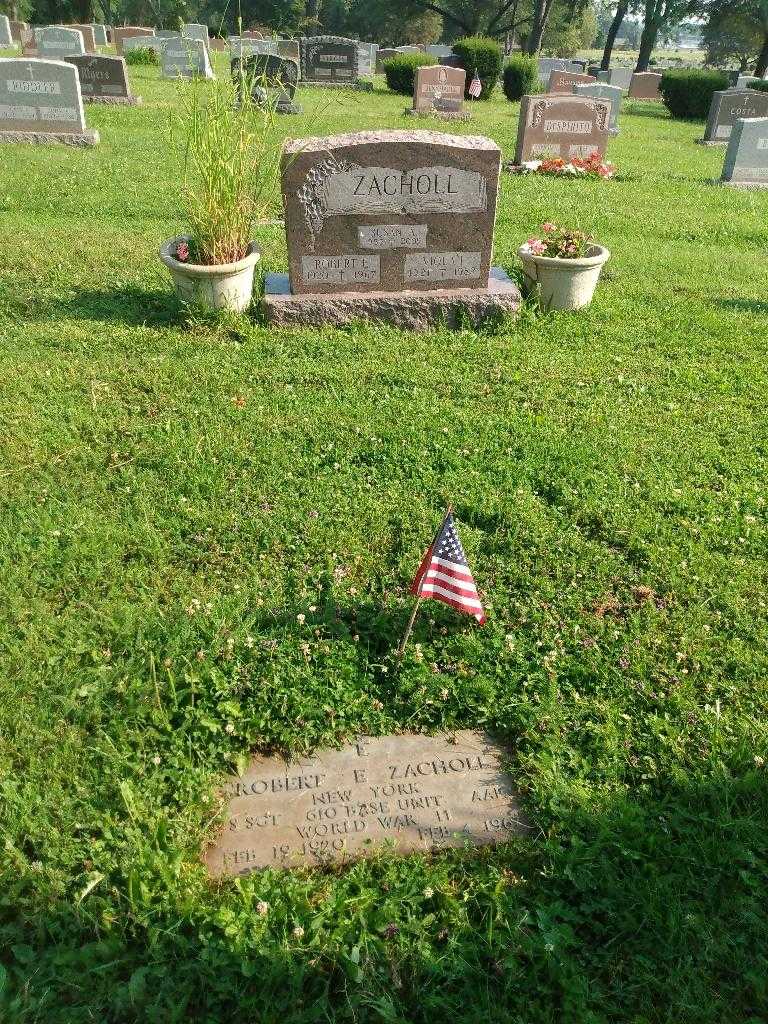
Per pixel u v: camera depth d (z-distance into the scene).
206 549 3.78
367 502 4.12
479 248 6.38
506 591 3.59
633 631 3.35
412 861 2.53
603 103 14.15
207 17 48.59
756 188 13.67
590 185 12.72
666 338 6.46
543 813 2.69
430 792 2.77
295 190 5.89
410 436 4.77
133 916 2.32
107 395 5.05
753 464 4.65
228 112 5.95
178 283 6.14
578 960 2.28
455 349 6.04
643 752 2.88
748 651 3.27
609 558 3.81
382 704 3.05
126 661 3.13
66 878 2.41
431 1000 2.15
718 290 7.83
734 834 2.57
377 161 5.87
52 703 2.94
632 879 2.47
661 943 2.31
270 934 2.29
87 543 3.71
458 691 3.07
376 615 3.41
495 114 22.09
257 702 3.00
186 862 2.50
